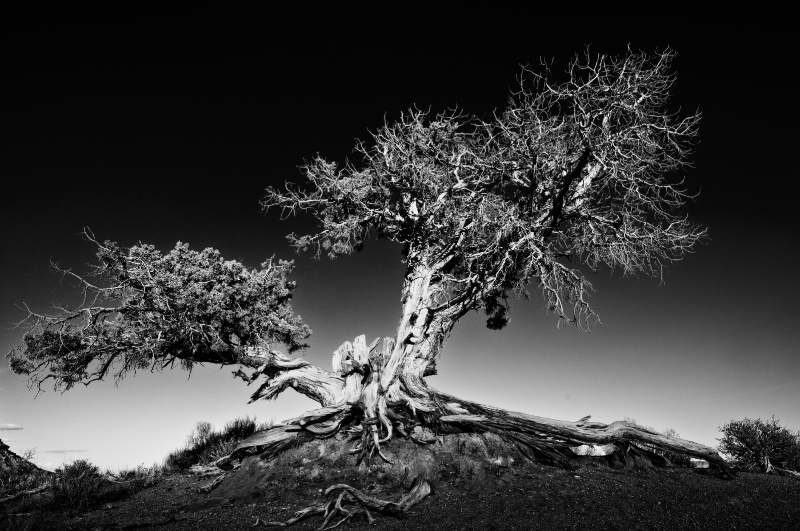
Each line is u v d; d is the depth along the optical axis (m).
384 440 12.55
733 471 12.57
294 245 17.58
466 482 11.29
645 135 14.14
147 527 9.75
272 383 16.11
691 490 10.68
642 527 8.62
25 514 10.98
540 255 14.89
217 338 14.97
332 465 12.19
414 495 10.34
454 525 8.94
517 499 10.19
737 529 8.49
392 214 17.80
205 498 11.72
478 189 17.39
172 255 15.16
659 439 12.79
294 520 9.49
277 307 17.16
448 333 17.34
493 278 16.09
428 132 17.17
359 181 17.45
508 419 13.18
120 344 14.71
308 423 13.27
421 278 16.66
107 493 12.86
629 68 14.32
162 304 14.16
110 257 14.55
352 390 15.23
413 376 15.00
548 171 15.67
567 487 10.88
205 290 14.81
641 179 14.70
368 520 9.44
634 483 11.20
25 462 14.32
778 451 13.80
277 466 12.37
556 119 15.48
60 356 14.41
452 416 13.08
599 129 14.35
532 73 14.56
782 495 10.43
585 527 8.65
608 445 13.60
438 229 16.92
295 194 17.61
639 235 15.80
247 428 18.75
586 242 16.64
